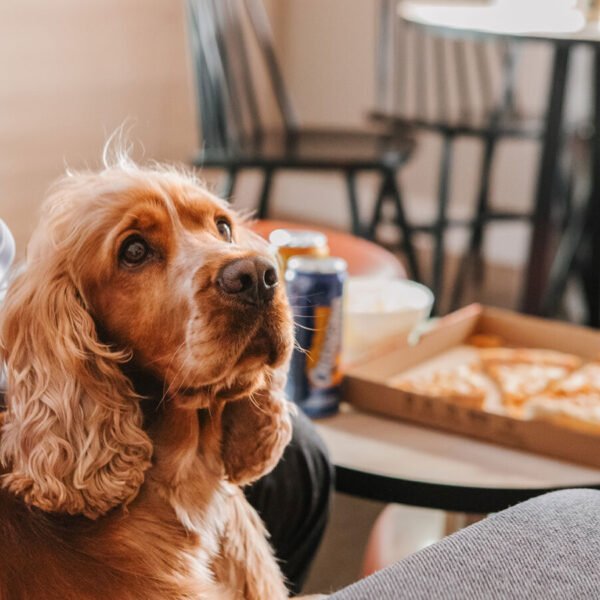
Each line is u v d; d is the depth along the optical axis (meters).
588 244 3.60
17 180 4.03
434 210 4.71
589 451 1.47
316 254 1.68
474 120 3.74
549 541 0.83
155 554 1.11
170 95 4.54
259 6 3.84
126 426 1.10
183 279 1.12
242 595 1.23
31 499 1.05
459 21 2.90
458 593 0.75
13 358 1.09
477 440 1.57
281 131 3.83
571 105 4.13
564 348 1.94
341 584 1.92
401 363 1.80
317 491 1.46
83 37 4.12
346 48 4.91
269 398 1.26
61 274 1.12
